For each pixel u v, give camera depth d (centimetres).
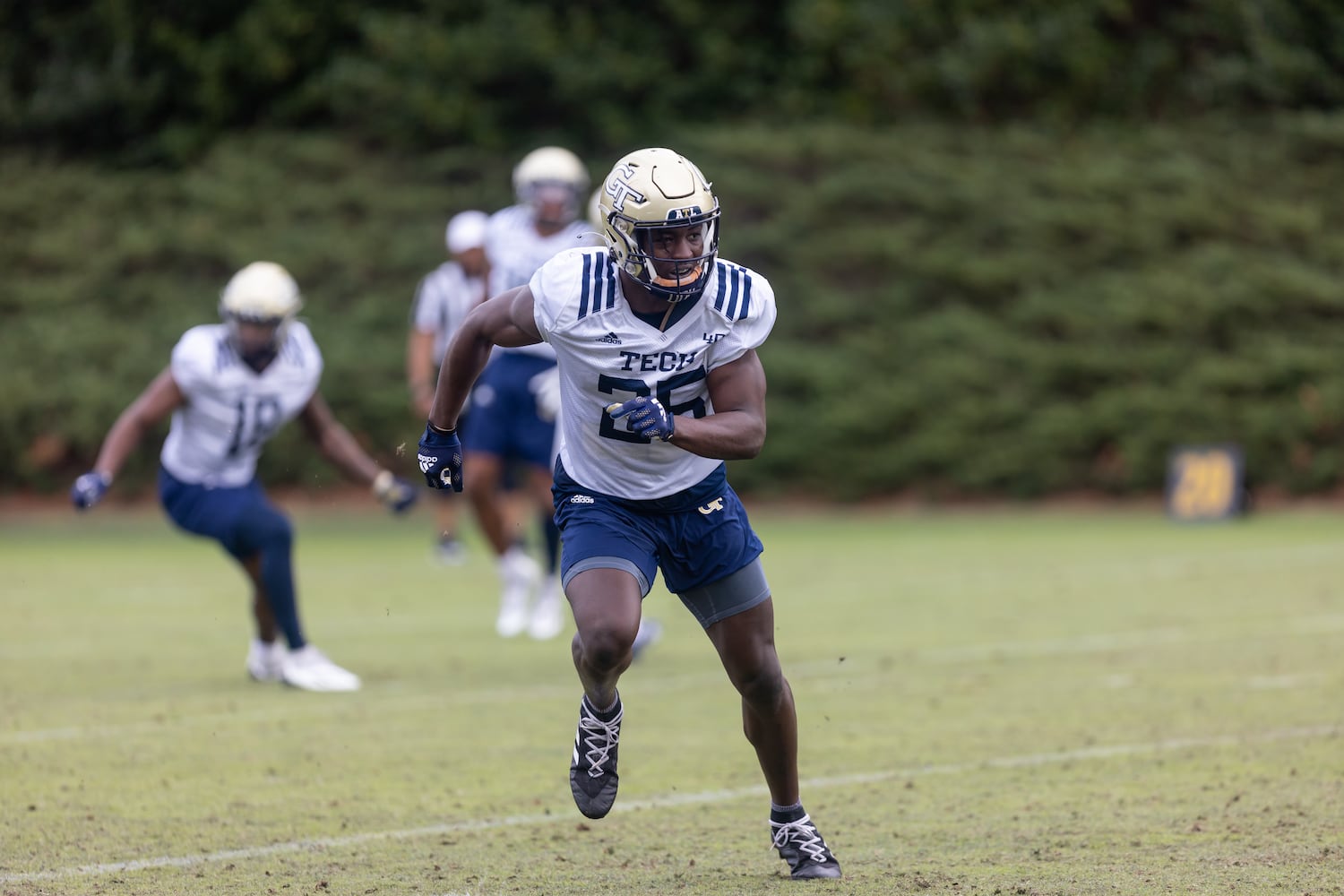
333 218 7412
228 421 2666
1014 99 7512
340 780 1992
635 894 1473
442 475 1594
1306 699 2455
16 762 2098
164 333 6888
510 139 7769
